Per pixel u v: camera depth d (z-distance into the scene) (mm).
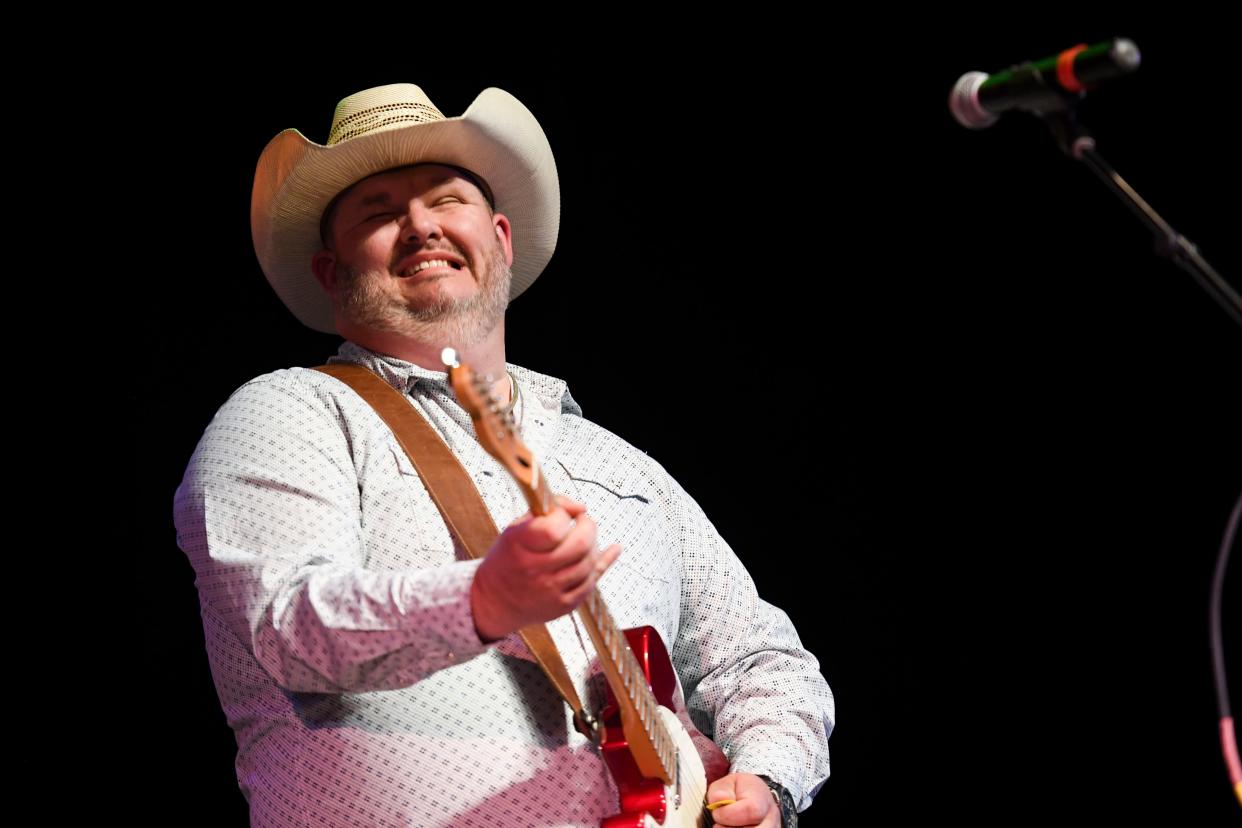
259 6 12211
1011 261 13820
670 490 7766
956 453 13742
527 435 7367
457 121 7586
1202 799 12625
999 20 13492
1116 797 12797
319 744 6012
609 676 5512
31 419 10992
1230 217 13023
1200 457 13188
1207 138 13023
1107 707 13008
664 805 5918
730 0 13945
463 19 13008
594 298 13539
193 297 11664
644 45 13859
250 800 6355
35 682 10391
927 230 14000
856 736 13133
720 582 7777
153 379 11422
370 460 6566
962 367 13844
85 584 10758
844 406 13844
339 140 7777
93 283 11422
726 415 13602
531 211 8492
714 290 13836
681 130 13945
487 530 6480
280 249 8094
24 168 11414
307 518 6102
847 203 14102
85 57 11680
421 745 5980
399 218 7520
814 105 14070
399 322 7277
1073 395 13602
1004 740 13086
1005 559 13492
